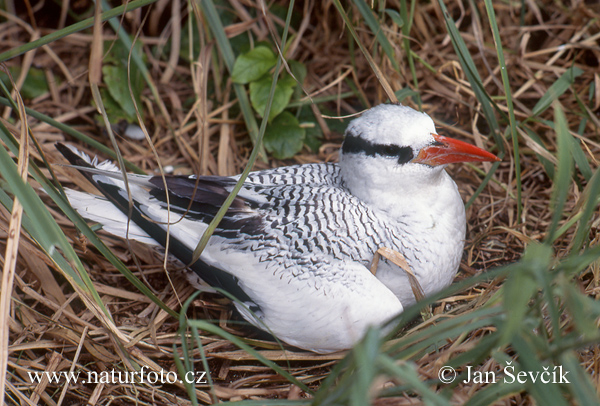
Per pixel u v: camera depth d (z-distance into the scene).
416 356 7.16
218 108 11.47
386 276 7.53
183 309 6.14
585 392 4.72
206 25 11.16
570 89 11.15
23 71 11.47
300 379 7.60
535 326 5.62
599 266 7.26
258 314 7.57
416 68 11.77
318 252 7.25
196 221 7.67
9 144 7.10
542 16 12.20
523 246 9.21
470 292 8.59
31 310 8.23
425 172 7.39
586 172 8.41
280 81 10.88
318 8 12.26
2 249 8.73
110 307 8.70
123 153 11.16
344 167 7.79
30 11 11.66
